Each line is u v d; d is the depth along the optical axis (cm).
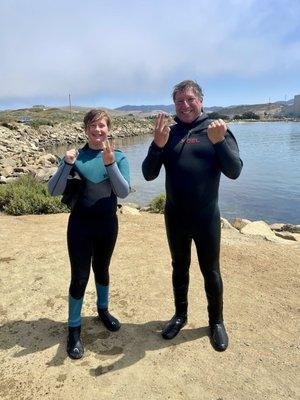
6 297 296
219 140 202
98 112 219
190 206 218
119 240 424
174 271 245
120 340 242
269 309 280
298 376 211
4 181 952
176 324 250
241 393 199
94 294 299
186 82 214
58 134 3447
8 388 204
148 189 1206
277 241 462
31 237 430
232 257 385
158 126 208
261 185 1285
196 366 219
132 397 197
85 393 200
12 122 3319
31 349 235
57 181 213
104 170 219
